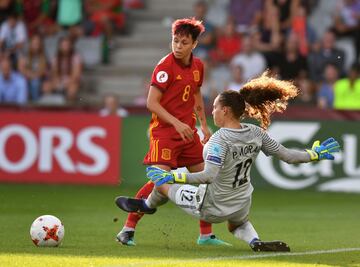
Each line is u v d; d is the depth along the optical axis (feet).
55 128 162.40
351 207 130.11
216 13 204.03
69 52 194.08
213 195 77.92
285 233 98.58
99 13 204.13
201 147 85.40
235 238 92.17
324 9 197.26
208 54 191.42
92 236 92.27
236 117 77.41
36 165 163.32
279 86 79.61
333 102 174.09
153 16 209.56
